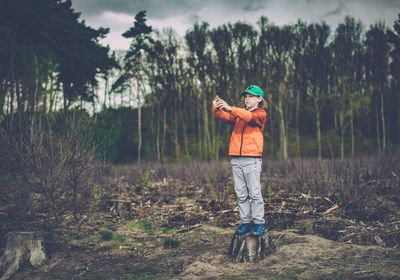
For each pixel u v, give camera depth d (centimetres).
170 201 909
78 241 645
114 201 819
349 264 467
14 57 1945
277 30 3325
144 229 711
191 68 3400
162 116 3659
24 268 574
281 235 592
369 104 3209
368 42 3372
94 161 738
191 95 3475
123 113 3538
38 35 2192
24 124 704
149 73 3453
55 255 601
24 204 681
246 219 533
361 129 3700
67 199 705
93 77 2811
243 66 3291
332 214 709
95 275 527
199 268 499
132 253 598
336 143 3297
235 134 516
